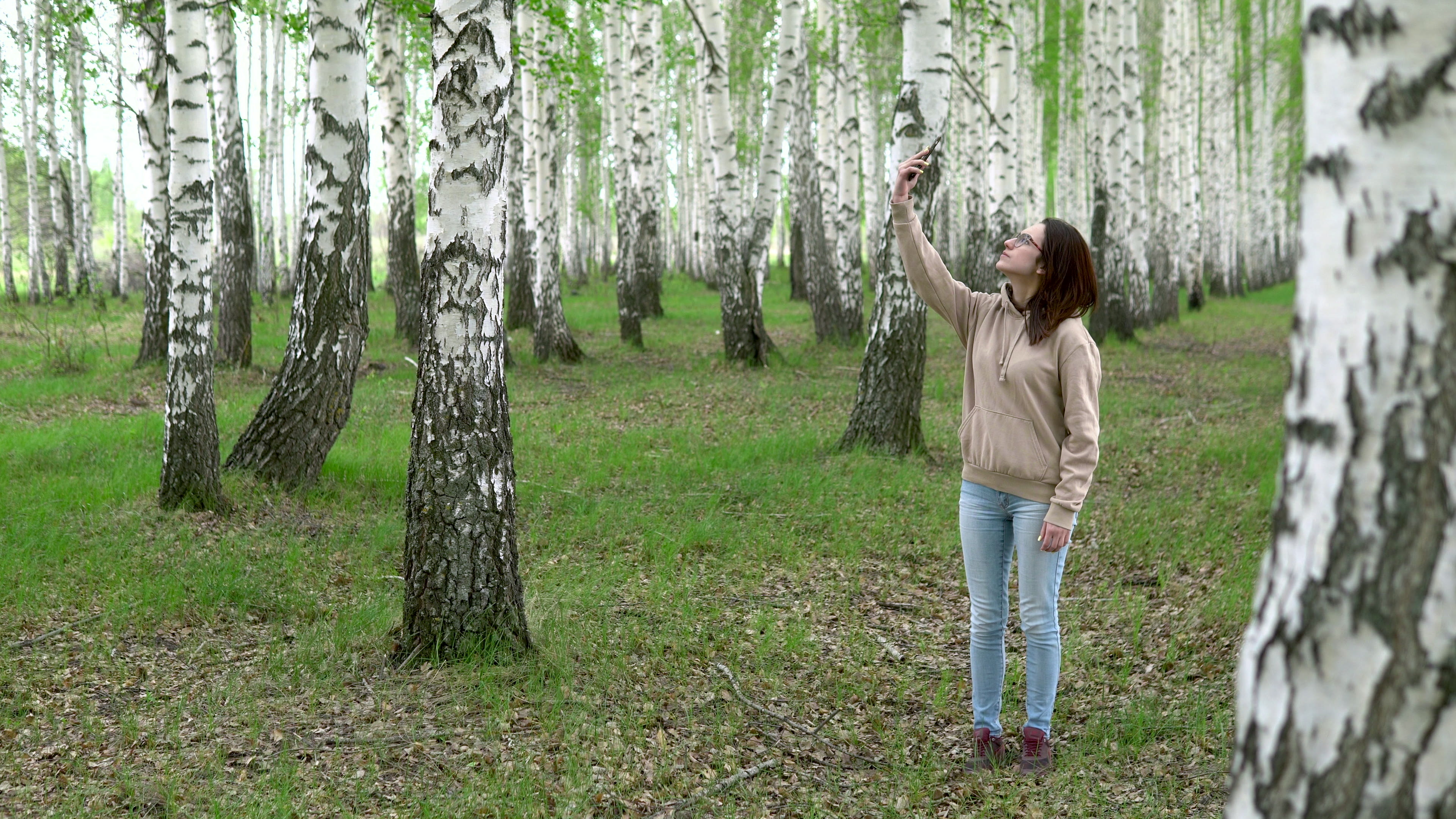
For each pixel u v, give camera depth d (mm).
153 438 8727
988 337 3350
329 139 7141
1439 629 1129
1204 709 3705
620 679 4094
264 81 23906
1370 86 1184
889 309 8406
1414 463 1146
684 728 3713
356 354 7457
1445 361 1140
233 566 5434
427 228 4238
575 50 18031
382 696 3939
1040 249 3186
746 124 32281
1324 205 1231
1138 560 5770
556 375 13406
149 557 5602
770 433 9516
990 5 13820
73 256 26094
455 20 4078
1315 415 1229
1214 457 8312
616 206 18141
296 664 4246
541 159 14375
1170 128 22250
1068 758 3438
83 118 23625
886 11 15820
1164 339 18406
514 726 3680
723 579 5516
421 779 3283
